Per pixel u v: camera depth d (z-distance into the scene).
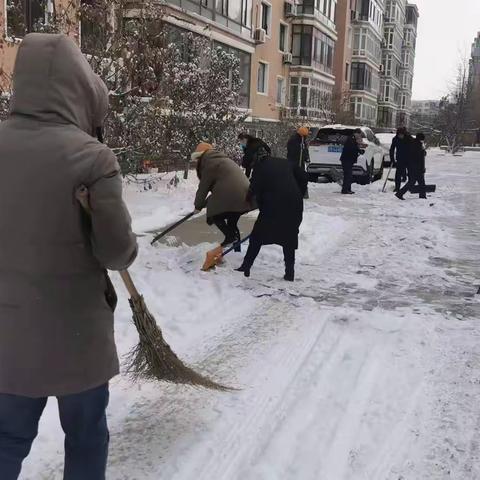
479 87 63.56
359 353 4.75
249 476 3.07
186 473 3.08
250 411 3.74
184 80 13.12
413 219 11.56
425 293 6.47
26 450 2.34
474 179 21.58
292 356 4.64
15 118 2.23
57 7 9.75
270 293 6.20
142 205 11.24
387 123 79.69
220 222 7.38
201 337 4.99
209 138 14.05
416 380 4.26
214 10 23.39
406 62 92.94
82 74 2.26
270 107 31.62
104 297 2.35
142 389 3.98
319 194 15.19
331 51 42.09
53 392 2.19
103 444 2.47
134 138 10.73
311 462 3.21
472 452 3.36
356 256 8.16
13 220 2.15
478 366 4.52
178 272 6.67
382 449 3.37
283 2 33.09
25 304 2.16
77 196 2.13
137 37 9.52
